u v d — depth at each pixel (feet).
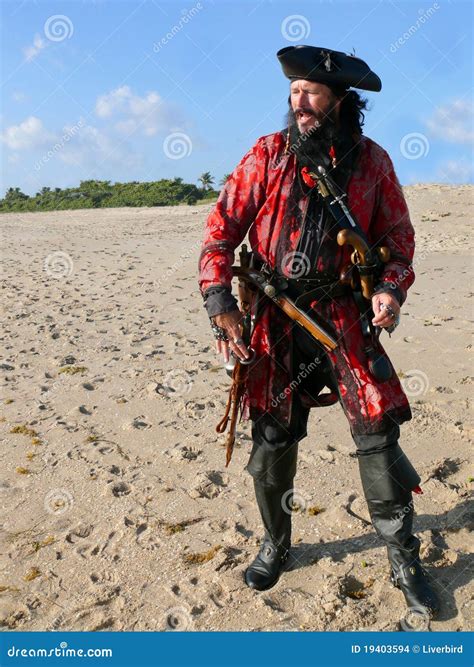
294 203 9.81
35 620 10.74
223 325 9.83
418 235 52.03
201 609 10.71
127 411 18.12
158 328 26.89
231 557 11.69
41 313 30.22
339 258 9.80
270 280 9.96
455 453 14.89
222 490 13.92
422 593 10.30
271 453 10.32
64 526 13.02
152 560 11.83
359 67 9.55
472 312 26.94
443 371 19.93
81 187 176.96
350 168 9.73
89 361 22.66
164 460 15.29
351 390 9.97
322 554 11.68
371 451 10.04
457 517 12.45
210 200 148.15
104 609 10.84
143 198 157.48
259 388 10.21
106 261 48.08
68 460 15.48
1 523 13.21
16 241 65.41
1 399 19.39
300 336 10.09
